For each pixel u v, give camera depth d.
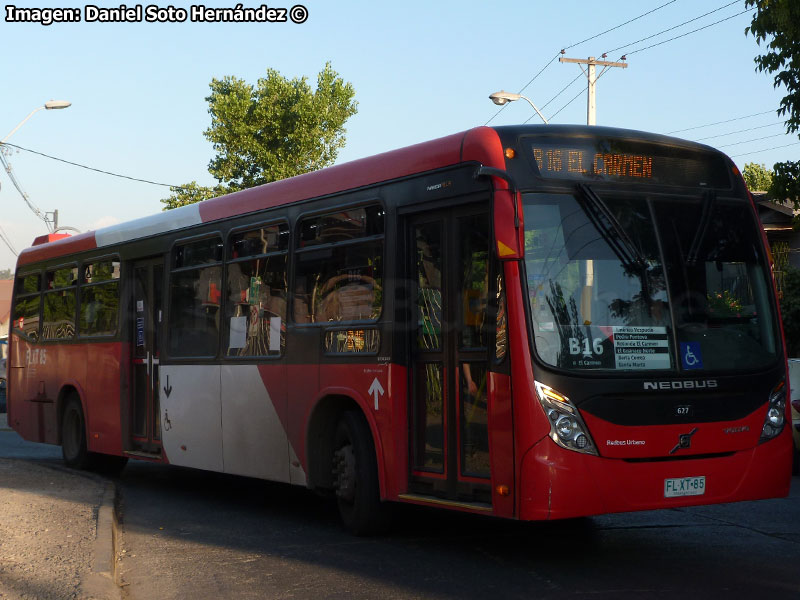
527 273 7.03
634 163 7.55
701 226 7.58
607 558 7.55
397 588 6.70
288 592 6.67
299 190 9.72
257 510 10.55
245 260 10.48
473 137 7.56
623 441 6.89
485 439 7.33
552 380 6.86
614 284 7.21
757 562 7.34
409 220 8.27
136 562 7.75
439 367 7.85
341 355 8.84
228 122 41.56
